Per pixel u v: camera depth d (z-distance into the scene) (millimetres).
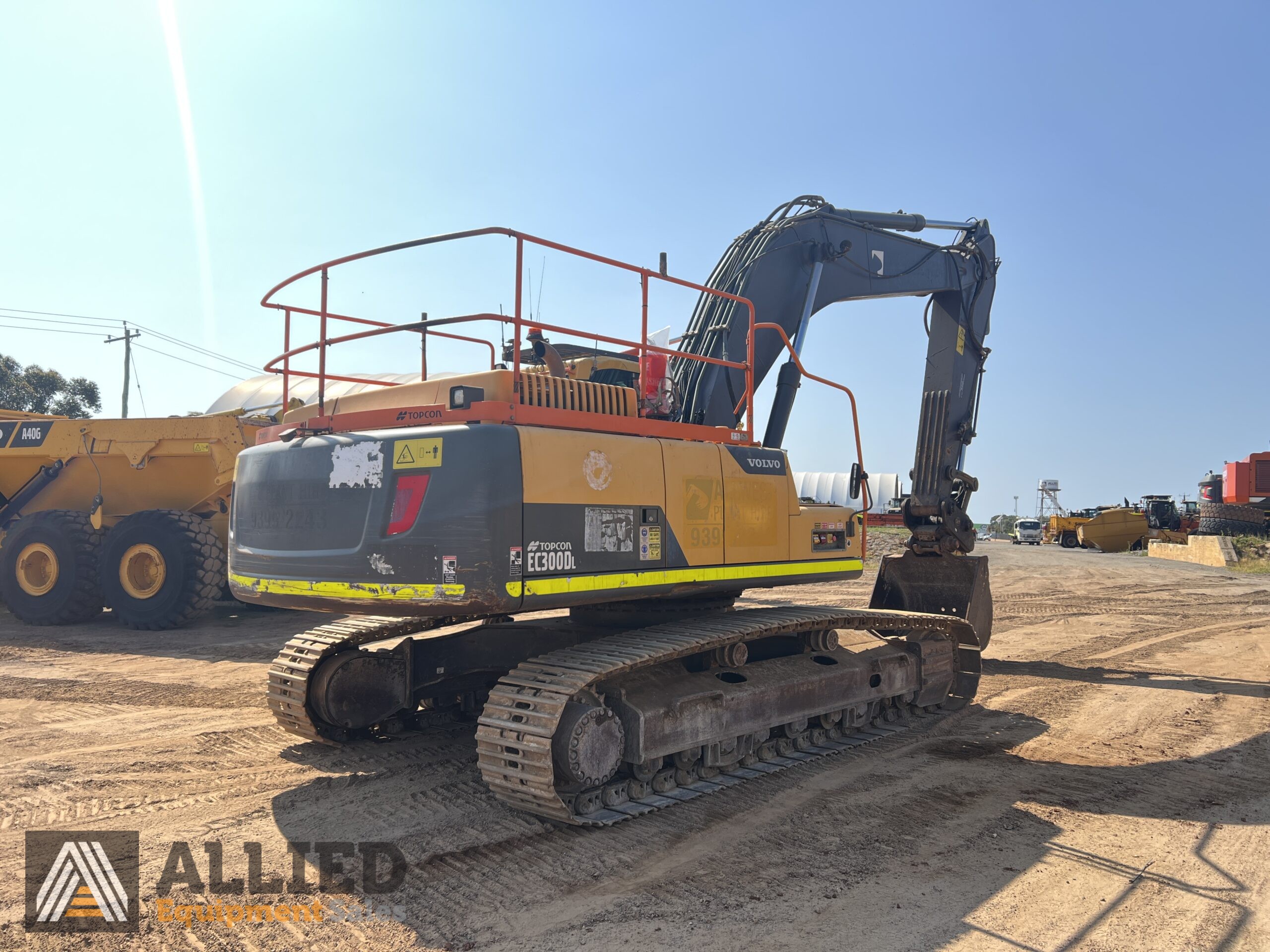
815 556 6793
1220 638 12781
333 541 5086
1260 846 4730
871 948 3578
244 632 12305
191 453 13344
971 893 4098
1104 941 3648
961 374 10789
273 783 5652
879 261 10117
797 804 5352
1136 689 9070
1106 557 36438
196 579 12234
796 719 6230
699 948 3559
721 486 6004
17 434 14266
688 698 5379
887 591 9961
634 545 5355
